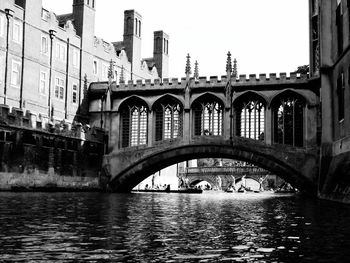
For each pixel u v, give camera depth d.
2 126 36.03
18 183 37.59
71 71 50.56
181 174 90.25
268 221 15.84
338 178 31.16
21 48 43.84
